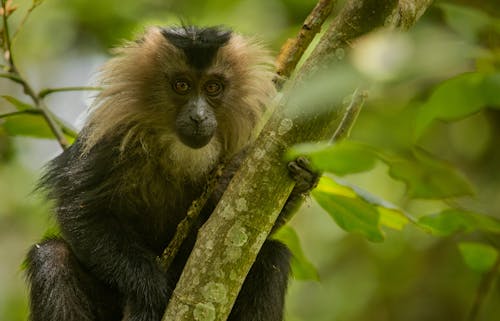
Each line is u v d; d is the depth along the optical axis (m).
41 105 11.36
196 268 8.29
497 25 8.66
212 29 11.85
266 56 12.14
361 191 9.30
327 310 20.41
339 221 10.00
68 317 10.73
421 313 19.81
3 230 20.39
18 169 20.30
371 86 7.94
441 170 7.94
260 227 8.28
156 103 11.39
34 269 11.10
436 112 6.14
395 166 7.95
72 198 10.88
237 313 10.89
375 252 20.53
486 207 18.66
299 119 8.12
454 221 9.31
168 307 8.36
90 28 20.98
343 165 6.11
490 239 10.77
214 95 11.59
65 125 12.18
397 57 5.56
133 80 11.47
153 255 10.76
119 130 11.28
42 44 21.23
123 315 10.87
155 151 11.43
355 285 20.48
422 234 20.14
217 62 11.49
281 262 11.16
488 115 19.81
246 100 11.75
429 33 6.07
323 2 9.64
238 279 8.27
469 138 19.89
